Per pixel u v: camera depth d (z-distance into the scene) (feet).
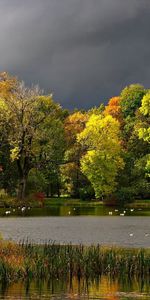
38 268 73.31
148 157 270.87
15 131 241.96
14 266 72.33
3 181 262.26
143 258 77.15
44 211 223.30
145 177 271.49
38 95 244.83
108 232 133.59
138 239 117.29
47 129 255.91
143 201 279.69
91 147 264.31
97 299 61.87
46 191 337.52
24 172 252.42
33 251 80.64
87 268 75.46
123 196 273.54
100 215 199.11
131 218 183.93
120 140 303.07
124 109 342.44
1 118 240.94
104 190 269.64
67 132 309.01
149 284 70.44
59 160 259.19
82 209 241.14
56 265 74.64
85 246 97.91
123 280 72.90
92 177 268.82
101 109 380.78
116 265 76.33
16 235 126.00
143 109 242.37
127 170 286.46
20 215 197.57
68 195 349.00
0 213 208.03
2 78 239.91
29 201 250.98
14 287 67.92
